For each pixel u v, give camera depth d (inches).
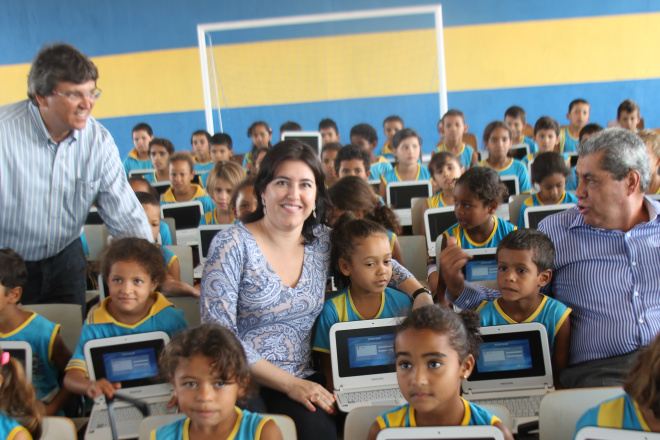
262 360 72.4
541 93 339.6
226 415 59.4
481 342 75.0
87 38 334.0
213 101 346.9
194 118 342.6
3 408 64.4
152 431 60.3
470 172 117.6
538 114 341.7
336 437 69.9
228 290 73.0
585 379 78.6
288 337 77.4
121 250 84.5
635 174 77.3
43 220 97.0
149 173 246.7
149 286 85.7
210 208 185.5
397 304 84.3
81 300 108.3
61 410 85.9
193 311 94.3
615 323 79.8
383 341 79.3
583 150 80.6
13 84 333.1
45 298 103.4
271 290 75.5
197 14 335.0
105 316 85.4
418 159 228.5
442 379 57.7
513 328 78.2
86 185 97.5
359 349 79.0
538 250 80.1
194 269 133.1
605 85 338.0
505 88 339.9
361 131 271.9
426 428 54.1
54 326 88.8
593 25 332.5
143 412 75.8
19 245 98.0
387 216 117.0
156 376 80.0
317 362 86.6
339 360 78.7
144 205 133.5
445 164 164.7
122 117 343.0
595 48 334.6
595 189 78.6
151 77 339.3
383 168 227.8
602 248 81.7
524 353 77.7
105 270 85.1
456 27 335.3
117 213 102.3
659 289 79.5
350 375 78.5
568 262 84.2
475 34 335.6
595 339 80.5
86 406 88.5
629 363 74.5
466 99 341.7
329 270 83.3
